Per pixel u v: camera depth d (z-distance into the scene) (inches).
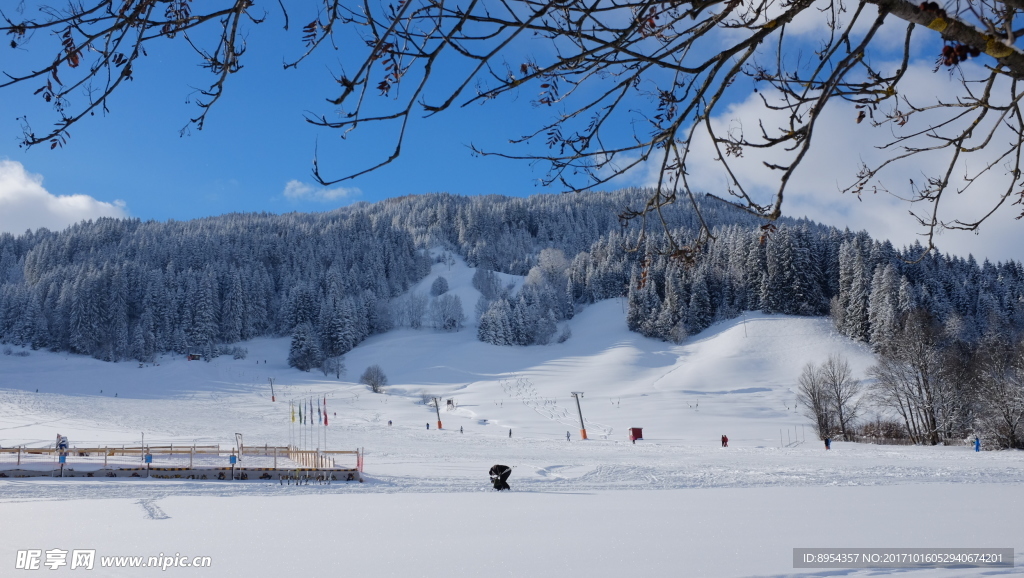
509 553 301.6
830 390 2320.4
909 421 2287.2
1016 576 221.8
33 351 5196.9
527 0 90.8
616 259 6555.1
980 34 83.3
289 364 5182.1
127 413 3058.6
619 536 350.6
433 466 1252.5
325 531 406.6
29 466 992.9
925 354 2101.4
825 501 556.7
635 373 4276.6
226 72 93.7
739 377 3907.5
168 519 482.9
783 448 1881.2
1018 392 1713.8
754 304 5177.2
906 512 449.1
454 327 6171.3
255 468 1021.8
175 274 6653.5
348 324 5590.6
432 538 363.9
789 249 4980.3
